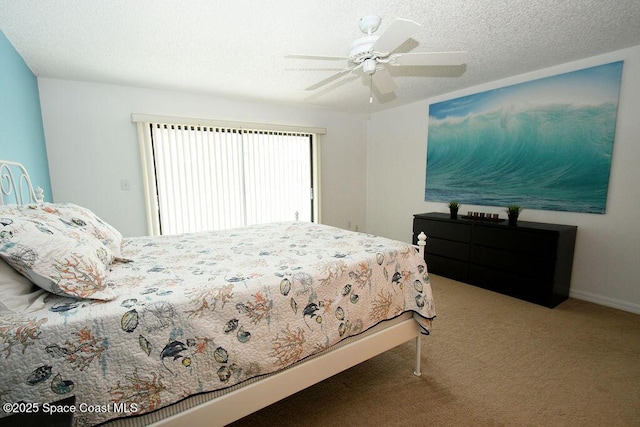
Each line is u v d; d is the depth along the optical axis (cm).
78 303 105
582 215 281
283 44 221
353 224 509
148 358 102
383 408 156
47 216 140
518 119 315
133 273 144
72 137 302
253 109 396
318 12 179
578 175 279
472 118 354
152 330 103
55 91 291
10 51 209
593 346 208
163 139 341
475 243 321
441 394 166
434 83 333
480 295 300
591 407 154
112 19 183
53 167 296
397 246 189
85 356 93
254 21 188
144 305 106
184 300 111
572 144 281
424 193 425
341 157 484
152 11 175
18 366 86
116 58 244
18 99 222
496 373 182
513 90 315
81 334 93
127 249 196
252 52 235
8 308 97
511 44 234
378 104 427
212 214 378
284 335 129
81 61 248
